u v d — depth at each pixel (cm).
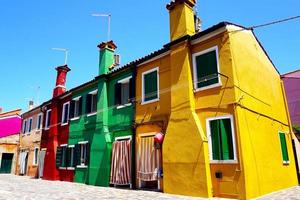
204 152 962
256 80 1184
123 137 1371
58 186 1405
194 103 1071
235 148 918
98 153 1473
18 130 2867
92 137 1594
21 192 1136
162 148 1110
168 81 1214
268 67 1402
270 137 1175
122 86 1512
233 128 938
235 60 1020
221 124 973
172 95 1130
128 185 1282
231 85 977
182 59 1126
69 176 1727
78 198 952
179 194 1002
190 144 1009
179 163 1028
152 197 944
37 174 2105
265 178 1016
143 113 1296
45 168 1955
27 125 2620
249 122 1009
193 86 1091
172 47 1179
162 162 1124
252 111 1056
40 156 2092
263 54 1370
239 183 882
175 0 1231
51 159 1916
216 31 1054
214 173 952
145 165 1205
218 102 999
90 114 1656
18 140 2742
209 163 971
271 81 1401
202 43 1102
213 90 1026
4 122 2773
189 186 977
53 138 1977
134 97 1365
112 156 1384
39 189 1254
